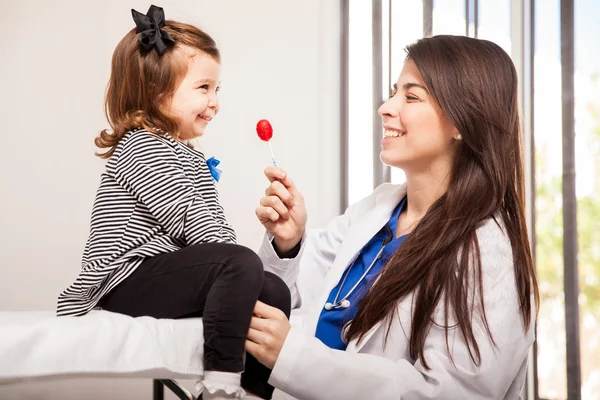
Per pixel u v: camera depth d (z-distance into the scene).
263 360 1.25
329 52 2.99
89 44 2.92
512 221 1.45
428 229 1.42
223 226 1.36
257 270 1.18
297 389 1.26
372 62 2.92
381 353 1.41
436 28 2.75
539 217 2.43
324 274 1.76
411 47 1.53
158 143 1.32
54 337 1.03
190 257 1.21
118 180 1.30
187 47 1.43
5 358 0.98
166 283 1.22
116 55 1.45
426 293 1.34
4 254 2.91
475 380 1.28
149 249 1.25
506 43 2.55
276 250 1.58
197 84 1.44
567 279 2.36
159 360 1.10
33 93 2.93
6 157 2.93
